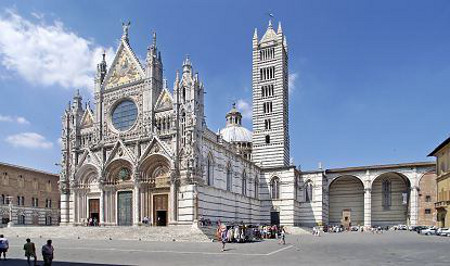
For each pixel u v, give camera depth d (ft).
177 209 233.14
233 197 291.38
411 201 377.71
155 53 265.34
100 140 274.16
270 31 394.32
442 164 301.43
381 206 419.33
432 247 153.38
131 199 254.06
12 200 349.41
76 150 280.92
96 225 262.67
